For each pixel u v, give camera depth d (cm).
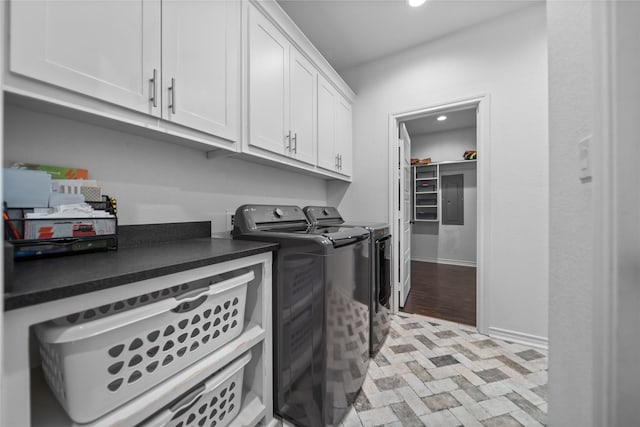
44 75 74
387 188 259
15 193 82
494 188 207
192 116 113
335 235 127
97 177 110
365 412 128
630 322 41
